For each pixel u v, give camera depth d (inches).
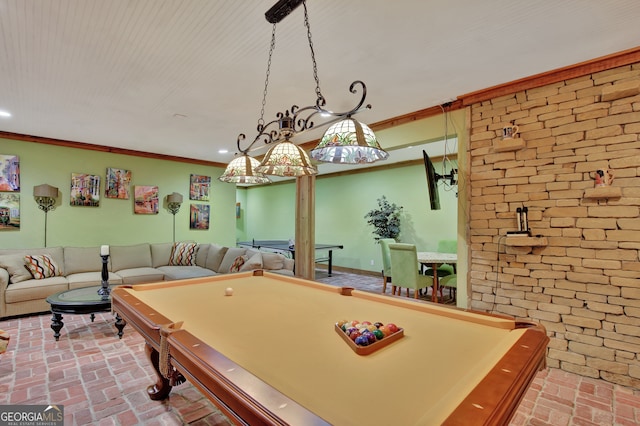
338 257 316.2
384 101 133.0
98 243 211.3
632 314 95.2
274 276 117.2
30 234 187.5
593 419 80.4
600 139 100.7
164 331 55.3
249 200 429.7
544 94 111.2
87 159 207.3
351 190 305.9
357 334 54.1
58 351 117.6
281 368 45.2
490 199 122.9
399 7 74.4
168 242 242.7
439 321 66.9
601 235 100.2
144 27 82.4
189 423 78.0
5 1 71.9
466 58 98.3
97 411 81.9
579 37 87.1
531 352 46.4
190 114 149.0
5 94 125.4
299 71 106.5
